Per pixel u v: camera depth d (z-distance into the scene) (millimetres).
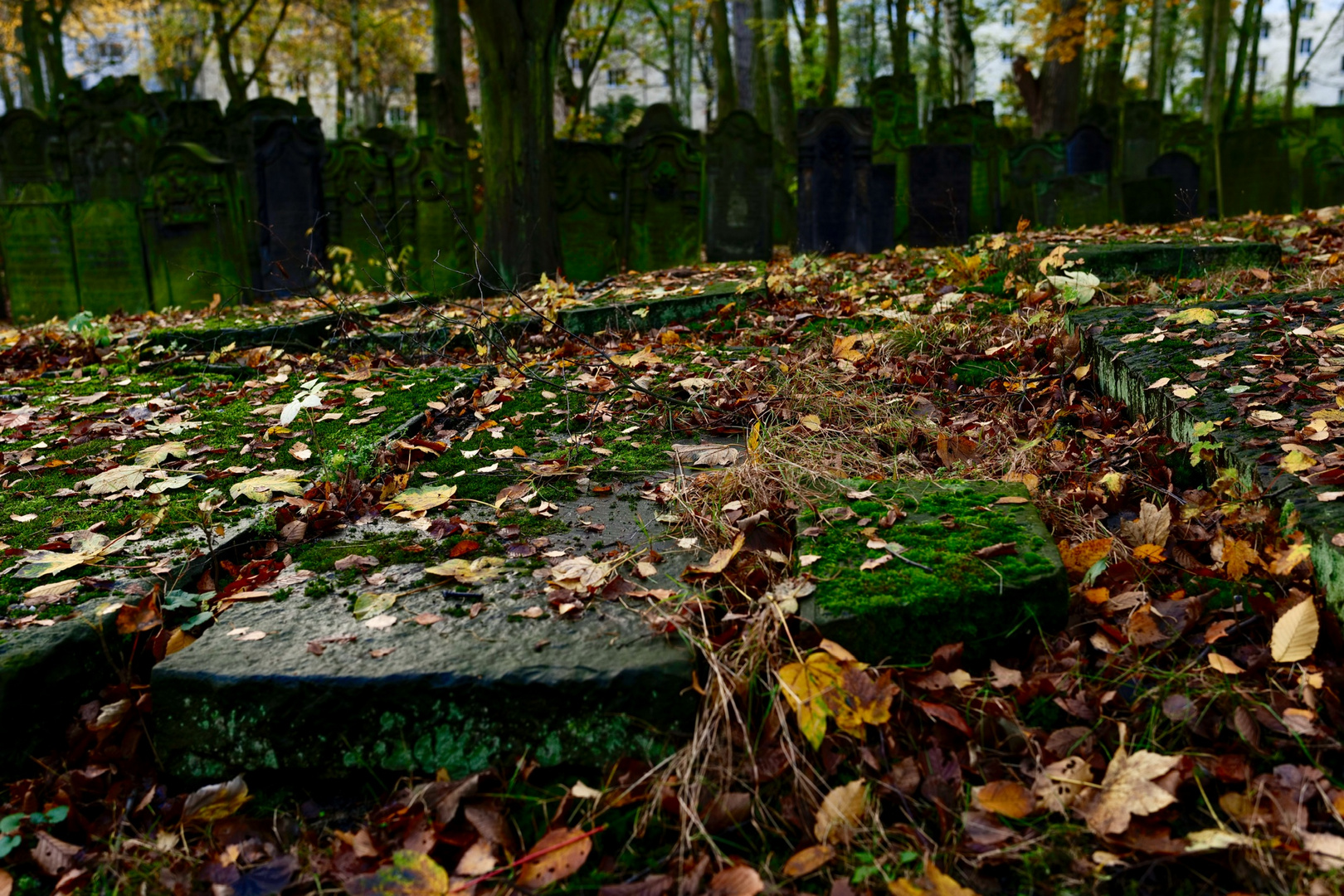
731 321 5398
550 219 8773
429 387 4285
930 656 2094
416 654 2064
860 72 34188
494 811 1864
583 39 21391
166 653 2299
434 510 2990
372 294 8758
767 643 2045
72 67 34312
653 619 2184
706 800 1834
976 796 1803
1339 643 2049
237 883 1762
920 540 2354
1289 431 2713
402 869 1706
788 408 3715
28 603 2350
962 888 1619
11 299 9617
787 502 2721
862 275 6238
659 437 3635
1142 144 16609
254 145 10242
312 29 28828
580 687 1963
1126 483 2930
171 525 2855
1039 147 13344
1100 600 2273
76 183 12344
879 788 1846
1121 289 4910
